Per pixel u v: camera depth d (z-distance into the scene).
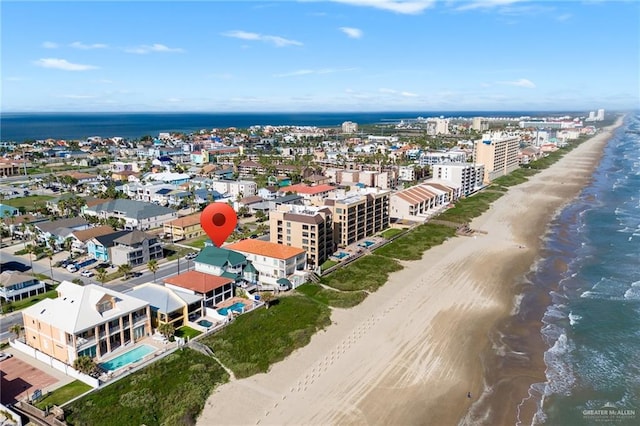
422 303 109.44
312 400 72.75
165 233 164.00
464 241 161.88
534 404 73.50
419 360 85.12
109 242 135.75
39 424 65.31
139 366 79.00
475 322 100.62
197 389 73.19
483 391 76.62
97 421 65.81
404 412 70.75
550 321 101.56
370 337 92.81
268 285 119.19
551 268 134.62
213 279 107.12
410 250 148.62
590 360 86.06
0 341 89.38
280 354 84.75
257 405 71.25
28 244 145.75
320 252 134.50
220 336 90.31
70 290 88.50
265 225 174.75
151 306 93.50
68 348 80.00
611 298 113.25
